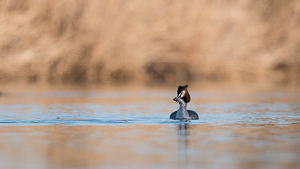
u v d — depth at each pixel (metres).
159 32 80.06
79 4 79.56
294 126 33.94
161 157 23.67
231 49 82.44
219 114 41.19
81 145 26.83
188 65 82.06
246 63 83.38
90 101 52.56
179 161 22.80
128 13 79.50
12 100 53.22
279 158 23.39
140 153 24.61
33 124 35.00
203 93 61.97
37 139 28.67
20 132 31.25
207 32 81.44
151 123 35.56
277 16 89.31
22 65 78.00
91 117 39.00
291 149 25.56
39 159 23.22
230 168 21.42
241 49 82.75
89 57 80.31
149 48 80.12
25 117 38.91
